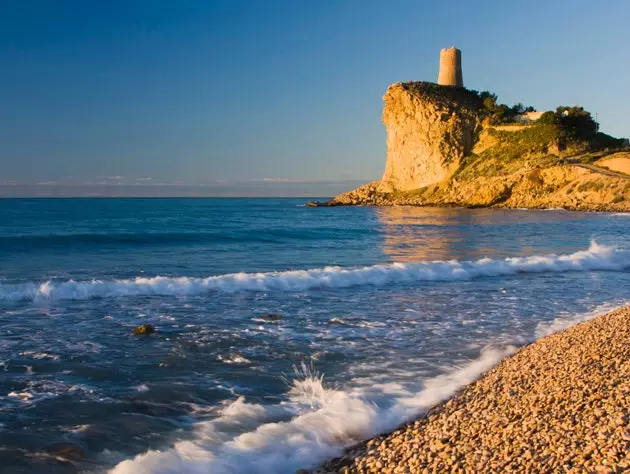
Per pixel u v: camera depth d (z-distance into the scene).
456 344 11.42
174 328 12.57
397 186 114.88
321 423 7.33
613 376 7.64
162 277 19.05
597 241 36.69
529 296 17.11
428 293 17.55
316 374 9.51
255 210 100.25
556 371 8.36
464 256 28.25
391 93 116.44
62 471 6.17
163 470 6.09
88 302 15.41
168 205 139.75
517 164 96.56
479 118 110.94
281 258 26.67
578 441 5.68
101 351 10.66
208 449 6.68
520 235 42.19
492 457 5.66
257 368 9.81
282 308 15.02
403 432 6.98
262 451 6.62
